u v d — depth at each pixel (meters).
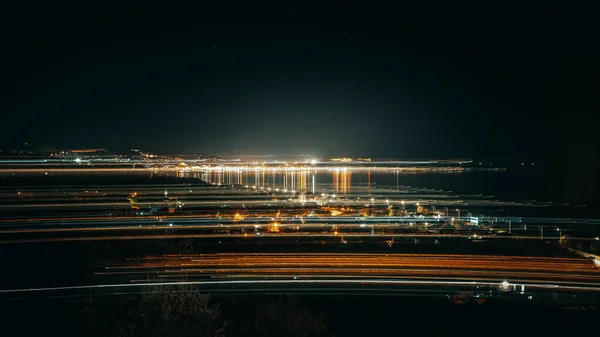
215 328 9.54
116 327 9.05
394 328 11.01
